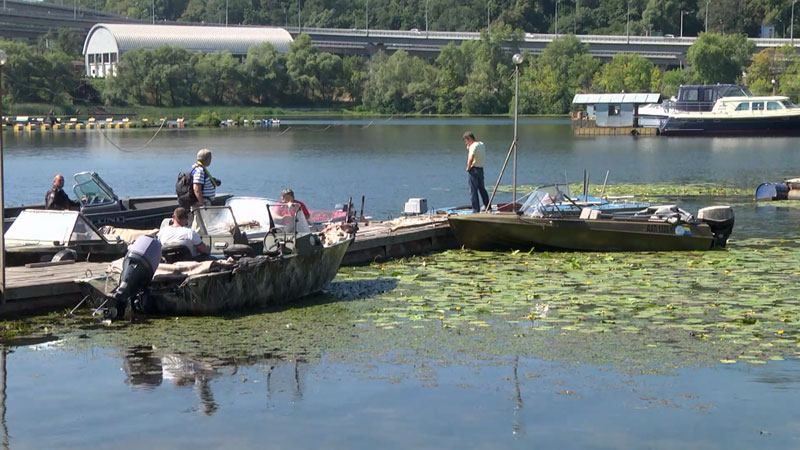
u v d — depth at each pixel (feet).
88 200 81.82
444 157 202.18
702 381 45.21
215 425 40.55
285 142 255.09
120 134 292.20
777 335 51.93
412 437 39.27
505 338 51.96
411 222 82.17
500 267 71.46
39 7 643.86
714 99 286.25
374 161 191.72
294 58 444.14
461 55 464.65
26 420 41.22
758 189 124.26
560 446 38.42
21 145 238.48
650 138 273.33
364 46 572.92
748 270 69.51
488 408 42.27
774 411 41.73
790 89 402.72
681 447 38.34
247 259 57.62
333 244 63.00
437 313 57.21
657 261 73.77
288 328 54.19
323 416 41.47
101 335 52.60
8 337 52.08
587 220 77.82
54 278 57.77
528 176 161.17
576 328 53.67
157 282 55.62
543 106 458.91
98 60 496.23
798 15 646.33
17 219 65.21
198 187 66.54
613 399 43.14
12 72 353.92
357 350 50.11
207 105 419.13
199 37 498.28
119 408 42.45
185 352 49.78
